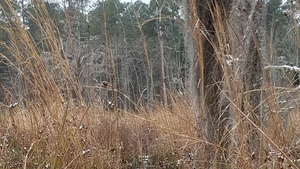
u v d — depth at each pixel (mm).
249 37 2002
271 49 1801
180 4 2727
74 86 2242
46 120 2203
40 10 2070
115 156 2373
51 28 2102
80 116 2352
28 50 2098
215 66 2453
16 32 2061
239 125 1696
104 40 2244
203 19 2566
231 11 2205
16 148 2289
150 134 3305
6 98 2318
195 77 2646
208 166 2145
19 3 2109
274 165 1675
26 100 2299
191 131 2391
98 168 2186
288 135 1851
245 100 1771
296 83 2041
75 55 2260
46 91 2139
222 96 2227
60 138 1977
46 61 2211
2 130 2270
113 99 2275
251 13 1969
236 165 1805
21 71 2102
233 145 2104
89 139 2232
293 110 1972
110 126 2344
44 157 2086
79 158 2068
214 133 2361
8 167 1998
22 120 2486
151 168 2846
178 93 3215
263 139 1831
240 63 2018
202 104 2166
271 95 1686
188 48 2830
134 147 3127
